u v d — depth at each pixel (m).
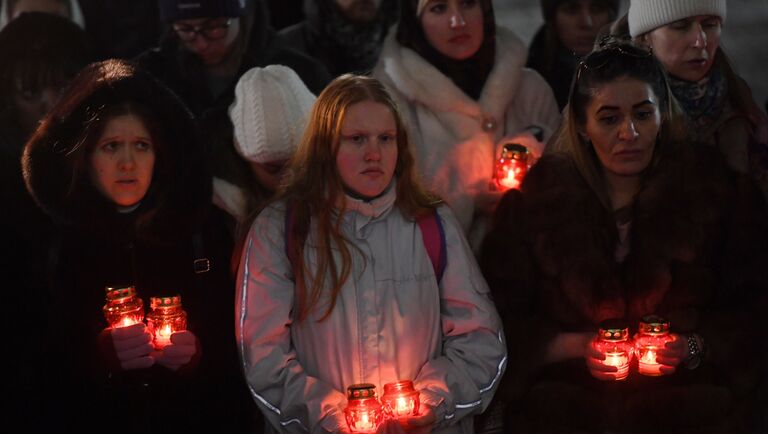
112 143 8.56
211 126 10.55
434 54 11.13
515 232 9.03
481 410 8.56
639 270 8.72
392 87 11.19
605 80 8.61
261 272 8.48
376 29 14.12
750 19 24.22
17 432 8.98
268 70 10.03
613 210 9.03
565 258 8.77
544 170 9.06
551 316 8.89
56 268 8.91
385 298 8.44
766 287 8.82
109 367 8.41
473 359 8.55
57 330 8.83
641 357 8.45
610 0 13.12
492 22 11.19
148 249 8.98
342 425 7.95
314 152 8.59
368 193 8.46
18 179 9.65
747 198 8.84
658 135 8.87
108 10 14.45
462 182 10.73
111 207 8.74
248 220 8.89
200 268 9.12
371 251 8.48
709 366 8.80
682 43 9.80
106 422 8.83
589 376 8.86
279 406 8.30
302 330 8.55
